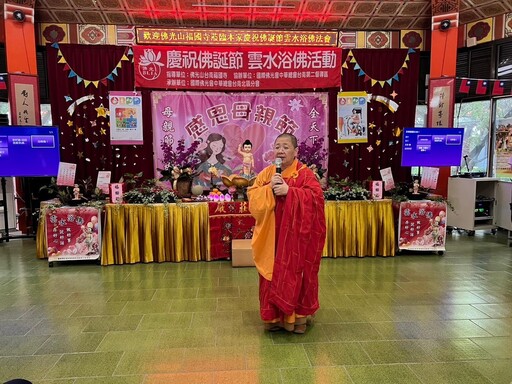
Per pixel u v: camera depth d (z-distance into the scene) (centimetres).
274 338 246
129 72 479
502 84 498
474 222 518
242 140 491
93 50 472
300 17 494
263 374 206
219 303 304
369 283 349
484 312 286
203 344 238
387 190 467
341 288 336
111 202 411
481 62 532
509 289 333
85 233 400
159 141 483
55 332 255
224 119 487
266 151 495
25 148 432
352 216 430
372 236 433
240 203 422
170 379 202
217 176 489
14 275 374
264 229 247
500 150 548
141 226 411
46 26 491
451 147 455
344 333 253
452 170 580
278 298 241
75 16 482
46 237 401
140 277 367
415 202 431
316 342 241
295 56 479
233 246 401
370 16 499
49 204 411
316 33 505
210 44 497
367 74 502
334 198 435
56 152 438
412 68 506
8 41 454
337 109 494
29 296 319
